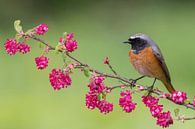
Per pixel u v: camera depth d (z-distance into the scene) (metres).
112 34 25.47
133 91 6.92
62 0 29.86
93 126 14.46
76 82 17.52
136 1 29.19
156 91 6.89
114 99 15.20
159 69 8.79
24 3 29.20
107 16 28.52
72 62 6.91
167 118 6.81
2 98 16.81
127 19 27.91
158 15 27.89
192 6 28.81
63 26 26.95
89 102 6.97
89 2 29.84
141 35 8.85
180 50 22.38
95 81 6.81
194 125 13.81
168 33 25.05
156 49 8.79
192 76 19.36
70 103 16.11
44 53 6.96
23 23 28.70
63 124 14.86
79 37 24.58
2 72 19.33
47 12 29.47
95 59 20.98
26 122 15.17
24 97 16.81
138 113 14.62
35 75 18.83
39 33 7.04
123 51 21.94
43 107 16.05
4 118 15.32
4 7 28.95
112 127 14.28
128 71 19.17
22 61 20.11
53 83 6.98
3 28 27.75
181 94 6.72
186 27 25.62
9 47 7.20
